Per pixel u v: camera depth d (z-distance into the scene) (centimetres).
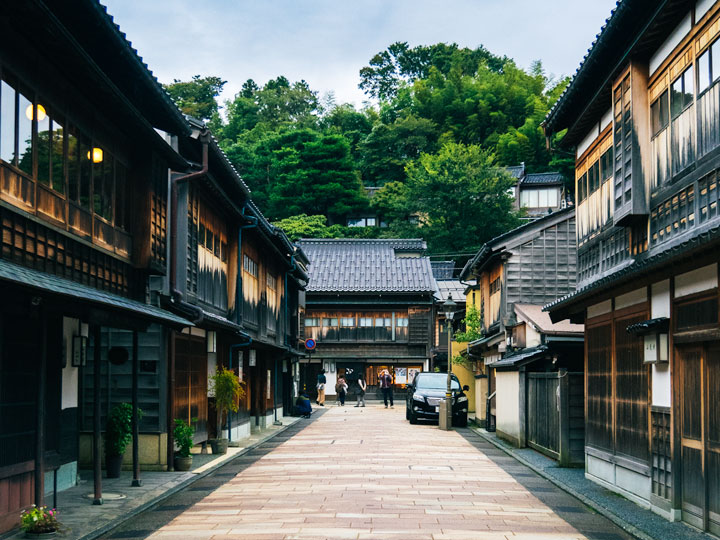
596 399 1288
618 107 1212
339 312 4275
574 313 1401
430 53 7875
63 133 933
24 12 739
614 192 1223
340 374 4266
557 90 6412
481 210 4869
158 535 848
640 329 970
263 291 2388
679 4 965
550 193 5684
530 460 1574
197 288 1577
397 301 4244
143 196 1190
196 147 1462
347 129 6938
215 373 1862
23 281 656
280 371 2995
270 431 2386
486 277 2856
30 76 839
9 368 839
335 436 2206
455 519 946
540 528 895
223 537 833
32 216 832
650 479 1005
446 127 6297
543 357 1780
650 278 947
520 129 6122
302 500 1087
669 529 865
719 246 709
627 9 1027
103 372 1392
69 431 1173
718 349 819
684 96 984
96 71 879
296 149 5538
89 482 1227
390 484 1251
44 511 844
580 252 1534
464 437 2228
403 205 5103
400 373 4278
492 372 2566
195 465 1478
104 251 1063
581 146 1539
